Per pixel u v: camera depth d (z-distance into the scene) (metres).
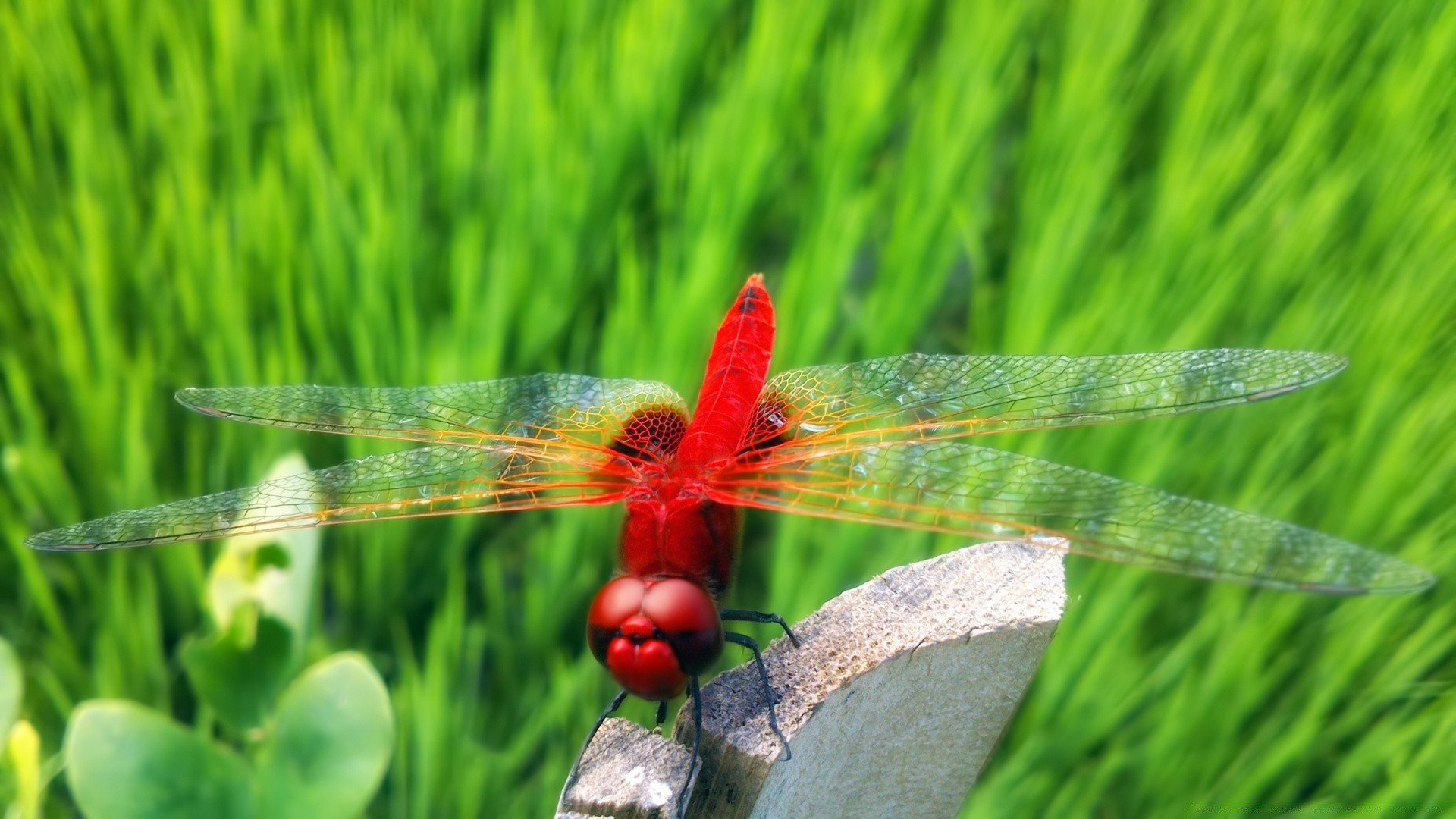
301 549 0.15
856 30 0.23
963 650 0.12
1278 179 0.19
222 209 0.19
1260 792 0.17
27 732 0.14
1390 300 0.19
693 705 0.11
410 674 0.17
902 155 0.23
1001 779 0.17
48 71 0.21
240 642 0.14
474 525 0.18
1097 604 0.17
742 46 0.23
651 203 0.22
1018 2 0.22
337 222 0.19
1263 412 0.18
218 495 0.14
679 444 0.14
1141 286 0.19
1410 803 0.16
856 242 0.19
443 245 0.20
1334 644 0.17
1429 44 0.21
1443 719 0.17
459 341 0.18
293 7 0.22
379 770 0.14
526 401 0.15
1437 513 0.18
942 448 0.14
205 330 0.19
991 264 0.22
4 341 0.19
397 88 0.21
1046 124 0.22
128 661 0.17
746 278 0.21
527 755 0.17
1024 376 0.15
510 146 0.20
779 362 0.19
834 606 0.12
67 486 0.18
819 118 0.23
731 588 0.13
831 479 0.14
